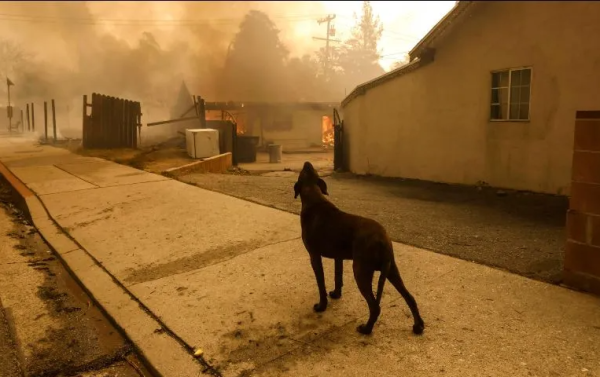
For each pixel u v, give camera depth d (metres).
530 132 9.73
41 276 5.02
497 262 4.91
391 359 3.13
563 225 6.91
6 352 3.50
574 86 8.95
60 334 3.79
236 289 4.36
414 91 12.37
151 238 5.97
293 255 5.16
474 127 10.88
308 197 3.74
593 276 4.04
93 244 5.85
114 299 4.29
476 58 10.65
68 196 8.32
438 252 5.25
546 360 3.07
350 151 15.73
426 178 12.31
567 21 8.92
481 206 8.62
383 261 3.23
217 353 3.30
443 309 3.83
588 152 3.95
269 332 3.56
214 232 6.09
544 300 3.95
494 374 2.93
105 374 3.27
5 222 7.23
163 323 3.78
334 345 3.34
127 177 10.07
